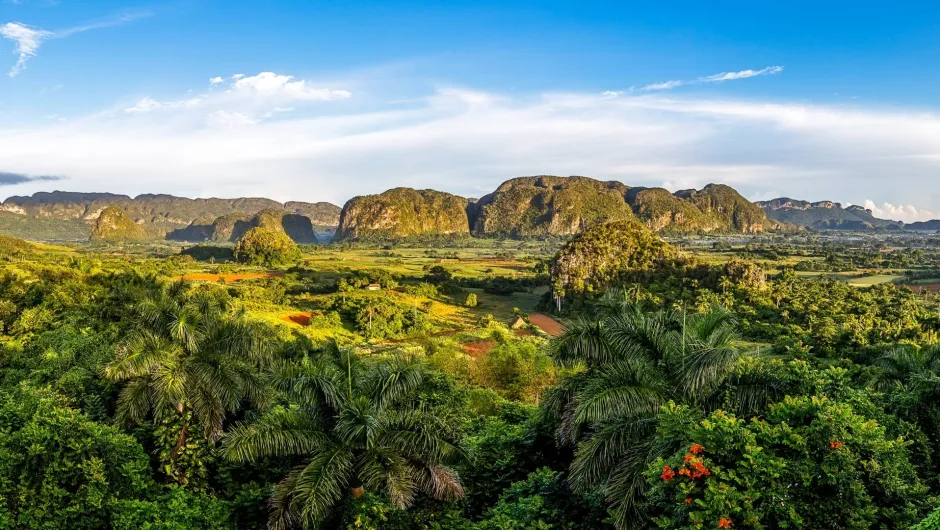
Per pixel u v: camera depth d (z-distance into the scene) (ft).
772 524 24.68
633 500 30.76
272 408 50.39
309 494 33.71
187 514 37.45
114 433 43.37
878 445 26.20
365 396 39.34
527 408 68.85
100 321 97.96
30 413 43.14
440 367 111.86
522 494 40.57
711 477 24.72
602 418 34.37
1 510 33.35
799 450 25.81
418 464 37.14
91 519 35.09
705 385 35.14
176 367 46.32
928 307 262.88
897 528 24.77
